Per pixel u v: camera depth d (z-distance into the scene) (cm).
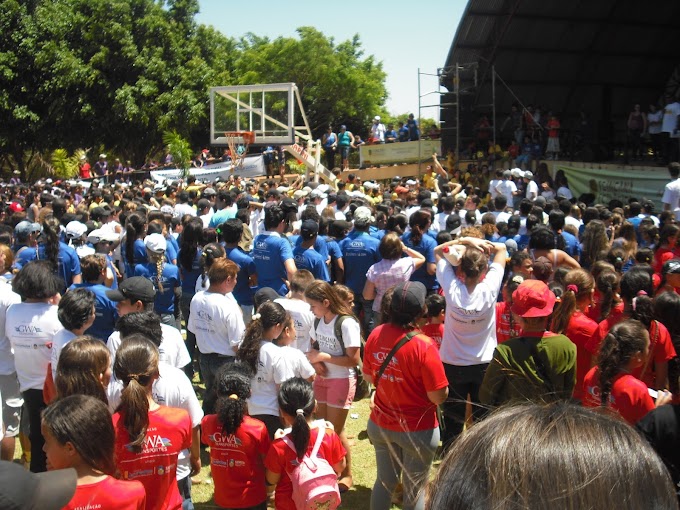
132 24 2939
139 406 325
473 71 2209
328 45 3897
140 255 711
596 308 552
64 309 429
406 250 689
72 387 336
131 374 340
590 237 774
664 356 405
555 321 462
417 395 385
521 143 2133
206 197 1144
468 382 467
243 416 390
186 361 468
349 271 752
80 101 2814
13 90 2830
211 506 493
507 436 95
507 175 1561
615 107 2511
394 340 389
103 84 2828
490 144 2172
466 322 456
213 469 396
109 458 266
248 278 675
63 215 945
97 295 523
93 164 3212
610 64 2355
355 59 4247
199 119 2978
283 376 448
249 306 677
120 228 913
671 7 2159
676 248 724
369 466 562
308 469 362
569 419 96
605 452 91
